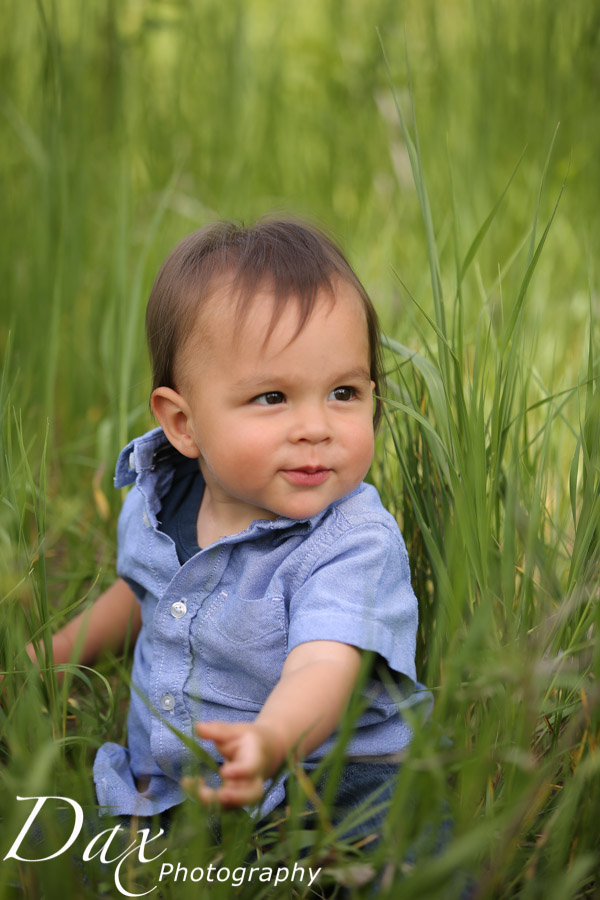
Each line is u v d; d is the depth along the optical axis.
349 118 4.85
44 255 3.43
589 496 1.86
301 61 5.08
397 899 1.29
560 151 4.41
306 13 5.62
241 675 1.88
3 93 4.18
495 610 1.89
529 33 4.64
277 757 1.45
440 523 2.09
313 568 1.83
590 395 1.98
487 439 2.22
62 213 3.38
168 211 4.07
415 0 5.04
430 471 2.13
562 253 4.01
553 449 2.53
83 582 2.60
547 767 1.52
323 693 1.61
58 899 1.45
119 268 3.13
